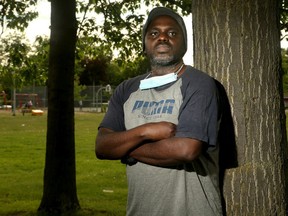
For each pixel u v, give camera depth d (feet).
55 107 27.27
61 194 27.27
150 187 9.89
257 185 11.69
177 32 10.77
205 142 9.56
